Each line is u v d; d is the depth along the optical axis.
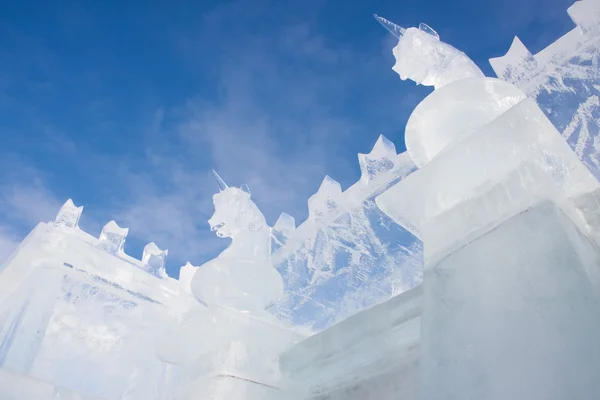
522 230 3.89
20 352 6.34
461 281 4.06
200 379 5.84
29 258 7.05
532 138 4.31
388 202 5.16
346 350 5.46
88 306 7.64
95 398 5.89
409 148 5.59
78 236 7.66
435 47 5.95
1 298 6.62
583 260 3.52
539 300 3.48
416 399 4.68
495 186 4.25
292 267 8.04
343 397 5.32
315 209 8.13
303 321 7.40
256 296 6.66
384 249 6.96
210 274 6.70
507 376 3.30
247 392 5.69
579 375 2.99
